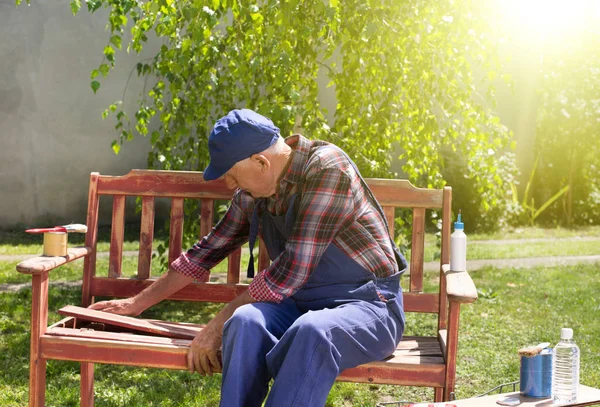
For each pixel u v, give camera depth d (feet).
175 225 10.13
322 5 12.94
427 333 16.60
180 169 16.65
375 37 14.92
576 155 38.99
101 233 32.07
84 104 33.88
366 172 15.52
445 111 16.87
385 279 7.93
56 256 8.65
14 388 11.95
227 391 7.11
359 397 12.05
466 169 34.86
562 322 17.54
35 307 8.12
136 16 14.38
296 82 14.64
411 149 16.72
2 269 22.89
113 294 9.91
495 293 20.40
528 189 38.83
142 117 16.19
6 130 33.12
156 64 16.16
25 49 33.06
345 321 7.32
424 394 12.25
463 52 16.15
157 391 12.00
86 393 9.68
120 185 10.01
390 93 16.03
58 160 33.81
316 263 7.66
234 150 7.70
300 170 7.89
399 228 15.92
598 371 13.53
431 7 15.69
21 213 33.55
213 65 15.71
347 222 7.80
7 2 32.73
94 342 8.00
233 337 7.30
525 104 39.42
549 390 7.89
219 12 14.10
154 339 8.11
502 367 13.70
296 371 6.97
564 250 29.71
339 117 16.34
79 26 33.53
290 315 7.81
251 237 8.38
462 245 8.89
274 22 13.52
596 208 39.65
